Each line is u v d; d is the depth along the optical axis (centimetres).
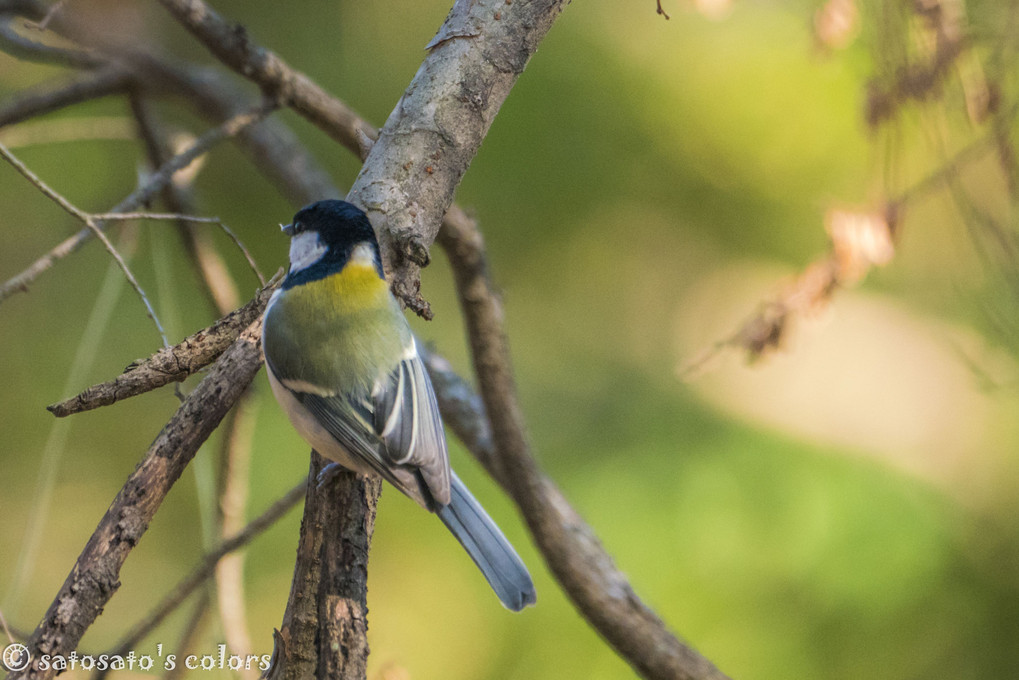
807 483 1033
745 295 1265
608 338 1245
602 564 678
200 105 927
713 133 1233
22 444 1131
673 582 986
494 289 691
